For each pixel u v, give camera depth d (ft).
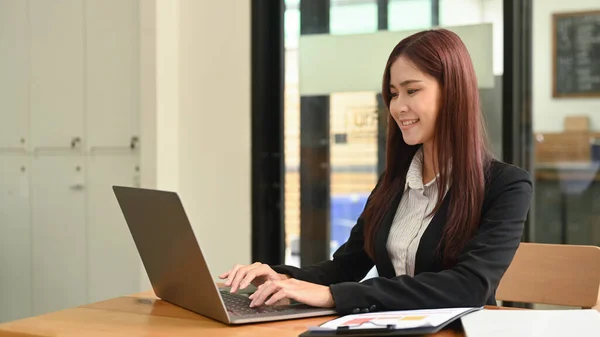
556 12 9.88
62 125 12.21
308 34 11.35
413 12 10.70
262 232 11.25
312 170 11.43
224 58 11.26
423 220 5.47
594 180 9.84
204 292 4.45
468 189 5.18
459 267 4.75
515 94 10.04
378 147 11.00
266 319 4.43
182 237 4.33
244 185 11.19
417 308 4.59
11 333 4.36
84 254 12.09
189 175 11.50
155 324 4.44
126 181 11.68
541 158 10.07
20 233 12.67
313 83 11.35
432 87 5.23
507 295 6.18
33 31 12.42
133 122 11.59
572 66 9.86
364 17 11.02
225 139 11.28
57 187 12.30
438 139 5.29
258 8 11.11
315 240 11.46
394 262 5.57
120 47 11.67
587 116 9.83
